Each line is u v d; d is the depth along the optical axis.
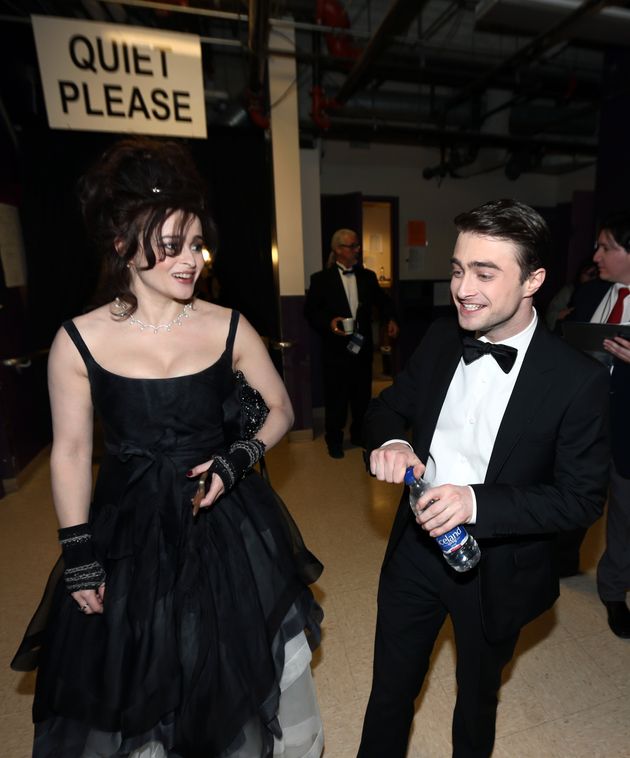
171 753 0.98
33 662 1.08
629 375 1.70
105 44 2.80
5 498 3.25
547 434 0.94
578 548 2.18
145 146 0.92
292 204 3.82
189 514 0.99
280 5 3.17
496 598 0.99
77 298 3.78
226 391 1.07
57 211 3.65
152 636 0.93
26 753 1.46
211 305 1.09
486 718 1.09
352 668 1.73
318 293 3.72
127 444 0.98
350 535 2.63
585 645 1.81
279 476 3.47
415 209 6.38
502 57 4.45
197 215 0.92
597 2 2.66
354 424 4.08
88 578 0.93
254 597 1.02
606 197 3.90
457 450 1.06
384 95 4.88
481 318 0.90
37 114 3.55
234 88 4.51
